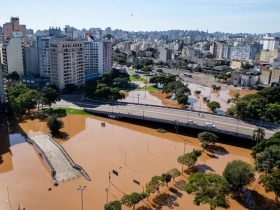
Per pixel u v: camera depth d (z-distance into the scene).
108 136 194.38
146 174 141.25
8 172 140.75
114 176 138.25
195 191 108.12
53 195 121.69
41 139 178.88
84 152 165.38
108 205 105.31
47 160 149.62
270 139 153.62
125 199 108.88
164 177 124.81
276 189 113.56
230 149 179.62
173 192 125.38
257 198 124.62
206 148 178.88
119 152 167.38
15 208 112.94
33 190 125.38
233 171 121.94
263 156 133.62
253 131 180.50
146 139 191.75
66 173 138.75
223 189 106.44
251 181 124.06
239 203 120.38
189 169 148.00
